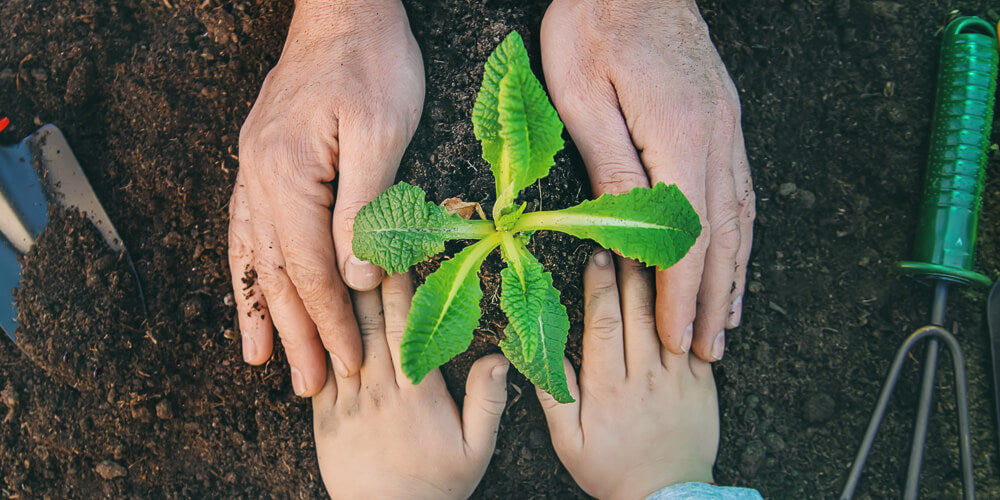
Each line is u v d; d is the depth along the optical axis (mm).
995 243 581
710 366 564
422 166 526
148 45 587
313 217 506
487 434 552
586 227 449
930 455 573
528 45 538
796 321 576
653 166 509
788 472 575
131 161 583
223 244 574
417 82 521
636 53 510
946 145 554
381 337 545
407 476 547
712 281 528
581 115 514
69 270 577
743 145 540
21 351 590
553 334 453
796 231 579
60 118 591
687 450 554
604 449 552
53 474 584
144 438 576
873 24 583
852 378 575
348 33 515
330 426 553
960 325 576
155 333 573
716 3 572
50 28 589
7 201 582
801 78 581
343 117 498
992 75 553
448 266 441
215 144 576
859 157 580
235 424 572
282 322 528
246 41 573
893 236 578
